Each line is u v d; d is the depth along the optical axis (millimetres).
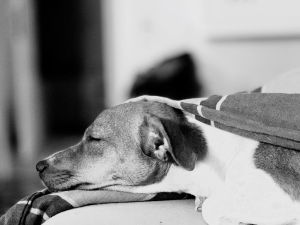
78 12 2623
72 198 783
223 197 744
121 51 1902
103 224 718
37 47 2559
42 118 2389
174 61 1753
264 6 1695
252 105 793
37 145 2135
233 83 1787
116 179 828
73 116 2596
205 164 803
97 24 2598
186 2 1799
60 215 752
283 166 754
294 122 764
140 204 793
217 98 831
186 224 727
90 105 2586
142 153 816
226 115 792
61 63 2645
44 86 2564
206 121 819
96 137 840
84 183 836
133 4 1866
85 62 2623
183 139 776
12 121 2131
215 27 1755
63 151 862
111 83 1966
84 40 2621
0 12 1950
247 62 1770
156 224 721
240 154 789
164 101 854
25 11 2031
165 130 771
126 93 1847
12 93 2076
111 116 842
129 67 1896
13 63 2031
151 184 821
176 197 835
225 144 807
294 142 757
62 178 838
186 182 812
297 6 1667
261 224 732
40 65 2627
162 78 1729
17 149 2076
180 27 1816
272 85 942
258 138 780
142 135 808
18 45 2020
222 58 1783
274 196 732
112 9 1913
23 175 1712
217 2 1739
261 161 764
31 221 771
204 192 809
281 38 1728
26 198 793
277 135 761
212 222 729
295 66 1733
